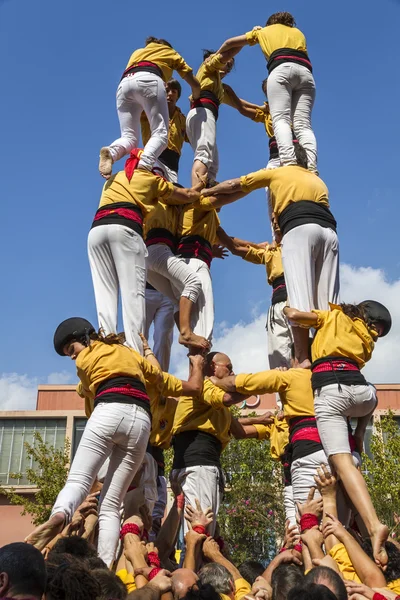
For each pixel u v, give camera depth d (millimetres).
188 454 6219
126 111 7254
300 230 6316
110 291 6422
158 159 7703
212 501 6137
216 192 7105
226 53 8148
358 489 5199
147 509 5871
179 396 6160
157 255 7008
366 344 5723
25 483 25750
